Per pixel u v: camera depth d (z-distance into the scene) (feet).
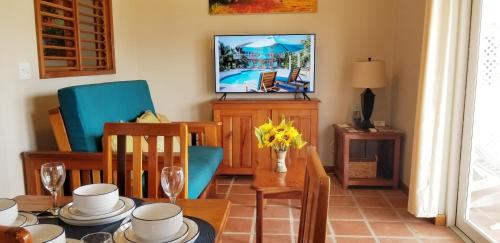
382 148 12.96
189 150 10.27
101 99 8.64
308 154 4.06
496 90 7.85
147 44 13.61
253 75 13.00
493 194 8.03
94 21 10.98
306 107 12.32
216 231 3.73
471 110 8.34
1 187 7.22
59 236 3.02
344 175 11.80
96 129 8.04
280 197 7.45
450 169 8.86
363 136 11.55
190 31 13.39
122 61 12.61
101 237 3.23
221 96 13.58
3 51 7.27
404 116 11.67
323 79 13.25
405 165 11.56
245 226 9.06
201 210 4.26
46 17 8.58
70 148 7.77
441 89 8.50
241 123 12.52
